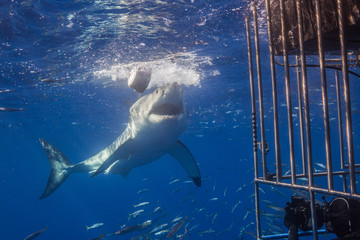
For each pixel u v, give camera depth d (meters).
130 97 19.78
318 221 3.03
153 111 5.51
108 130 35.78
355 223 2.68
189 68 14.91
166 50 12.20
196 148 63.72
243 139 49.91
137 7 9.20
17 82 15.39
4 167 78.44
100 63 13.19
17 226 102.25
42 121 27.73
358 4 2.16
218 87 19.34
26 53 11.63
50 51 11.67
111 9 9.27
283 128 36.69
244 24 10.40
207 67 15.05
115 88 17.58
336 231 2.81
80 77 15.16
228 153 78.19
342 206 2.78
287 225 3.05
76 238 57.56
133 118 6.01
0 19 9.11
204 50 12.59
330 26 2.43
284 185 2.76
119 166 7.15
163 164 98.00
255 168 3.25
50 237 65.44
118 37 10.96
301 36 2.46
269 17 2.81
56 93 18.36
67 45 11.27
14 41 10.48
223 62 14.54
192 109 25.33
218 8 9.27
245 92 21.25
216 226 32.88
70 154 63.56
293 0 2.86
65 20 9.72
